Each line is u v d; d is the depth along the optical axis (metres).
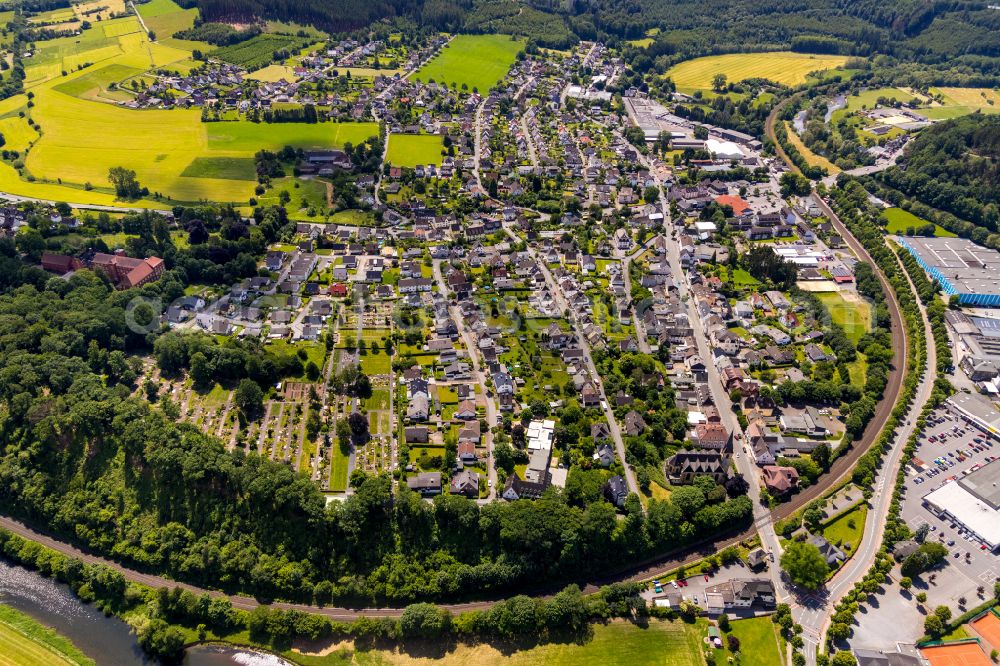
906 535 171.38
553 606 154.62
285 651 152.88
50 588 168.88
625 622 156.38
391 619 155.25
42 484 181.88
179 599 159.12
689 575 165.25
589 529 165.12
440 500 168.75
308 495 169.50
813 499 184.88
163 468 175.88
